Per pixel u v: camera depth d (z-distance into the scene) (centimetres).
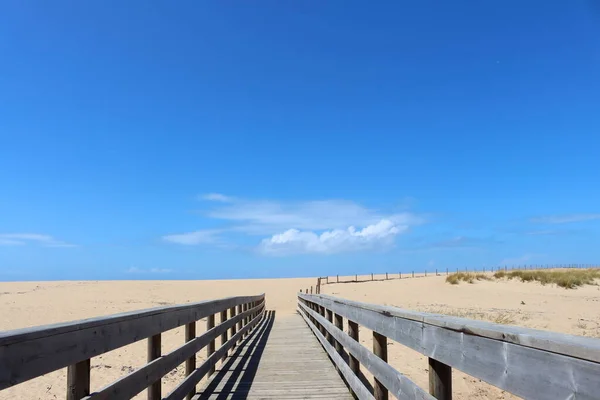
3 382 211
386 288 3073
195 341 552
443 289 2784
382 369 390
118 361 1027
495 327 215
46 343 241
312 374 724
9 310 1989
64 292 3203
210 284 4416
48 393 785
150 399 411
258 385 648
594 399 150
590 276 3016
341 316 653
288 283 4534
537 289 2677
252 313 1425
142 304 2573
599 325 1330
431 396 280
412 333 319
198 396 584
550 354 171
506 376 198
